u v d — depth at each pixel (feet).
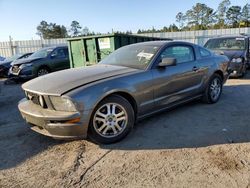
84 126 10.65
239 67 27.71
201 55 17.16
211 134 12.58
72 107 10.35
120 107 11.83
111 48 26.94
